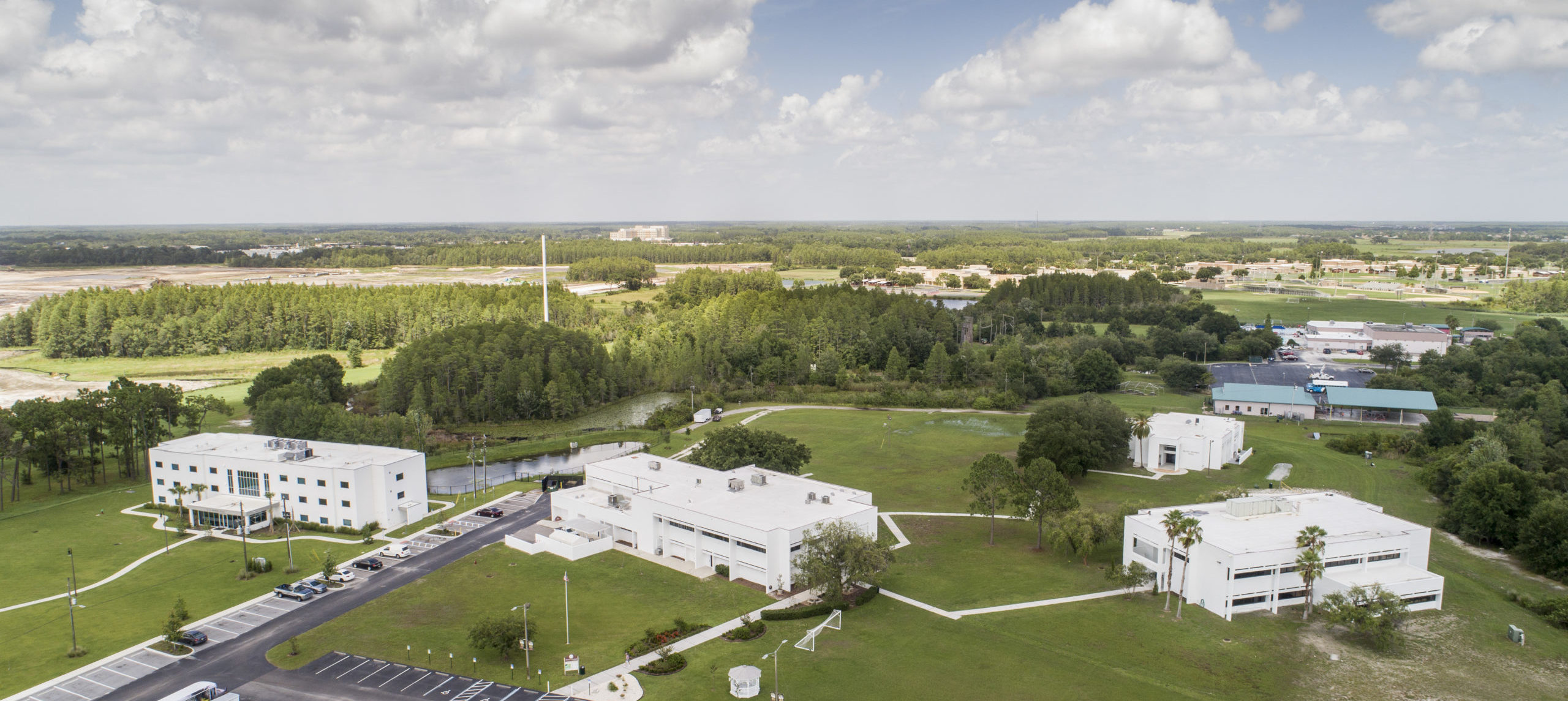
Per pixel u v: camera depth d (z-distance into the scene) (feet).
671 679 305.94
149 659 320.50
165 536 459.73
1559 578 396.98
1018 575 402.52
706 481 470.80
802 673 310.86
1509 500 432.25
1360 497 515.09
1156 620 353.92
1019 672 312.50
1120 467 589.73
